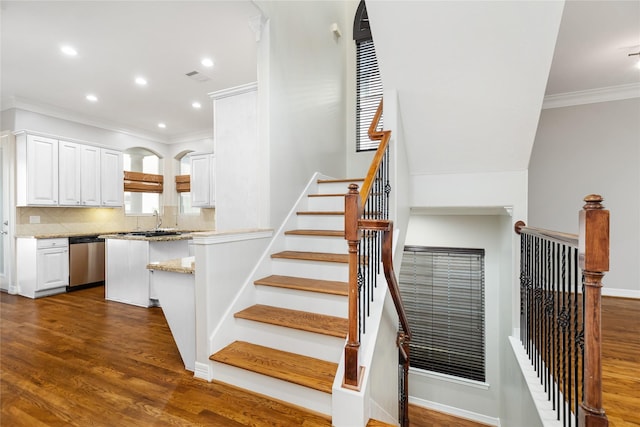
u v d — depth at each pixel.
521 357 2.58
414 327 4.34
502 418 3.48
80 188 4.82
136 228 6.12
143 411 1.72
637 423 1.75
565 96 4.55
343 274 2.52
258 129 2.81
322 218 3.13
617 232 4.33
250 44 3.28
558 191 4.63
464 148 2.87
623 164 4.32
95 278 4.87
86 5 2.64
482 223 4.08
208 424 1.62
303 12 3.39
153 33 3.06
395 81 2.56
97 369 2.19
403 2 2.12
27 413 1.69
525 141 2.67
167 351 2.51
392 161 2.58
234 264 2.34
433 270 4.28
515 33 2.08
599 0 2.79
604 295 4.38
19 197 4.30
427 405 4.06
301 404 1.78
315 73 3.66
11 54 3.39
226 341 2.21
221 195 3.06
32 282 4.18
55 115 4.94
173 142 6.74
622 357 2.52
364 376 1.67
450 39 2.21
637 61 3.71
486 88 2.40
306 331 2.04
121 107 5.00
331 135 4.11
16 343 2.64
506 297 3.28
